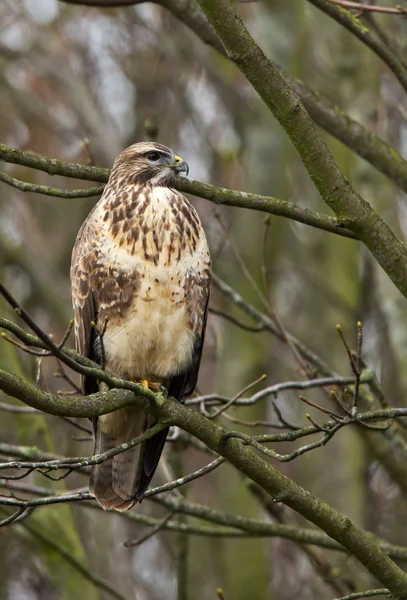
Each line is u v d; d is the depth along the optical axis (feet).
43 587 48.21
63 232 57.26
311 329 51.83
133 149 31.96
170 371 30.22
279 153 51.26
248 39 24.29
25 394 21.06
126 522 50.85
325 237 52.80
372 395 31.68
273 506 34.35
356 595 24.09
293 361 49.98
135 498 28.60
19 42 58.29
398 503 50.34
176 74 57.82
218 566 51.19
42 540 35.86
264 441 23.82
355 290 50.06
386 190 44.70
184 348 29.99
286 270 55.06
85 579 37.42
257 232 50.08
